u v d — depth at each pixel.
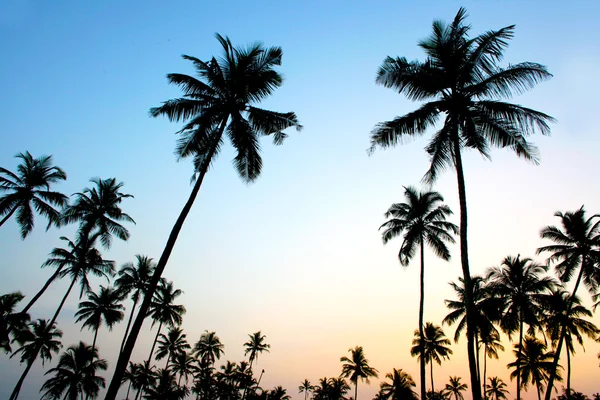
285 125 19.22
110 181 33.59
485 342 38.97
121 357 12.98
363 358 60.69
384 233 30.69
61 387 43.41
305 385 88.75
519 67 14.85
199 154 18.50
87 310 44.62
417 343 49.28
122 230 33.44
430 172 17.11
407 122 16.16
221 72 18.03
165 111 17.61
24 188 28.94
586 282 29.25
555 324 32.81
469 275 13.45
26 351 41.34
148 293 14.27
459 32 16.27
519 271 32.44
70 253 32.78
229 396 63.78
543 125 14.35
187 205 16.20
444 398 58.44
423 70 16.27
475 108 15.74
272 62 18.86
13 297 38.47
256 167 18.92
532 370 42.09
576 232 28.12
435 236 29.31
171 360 62.50
